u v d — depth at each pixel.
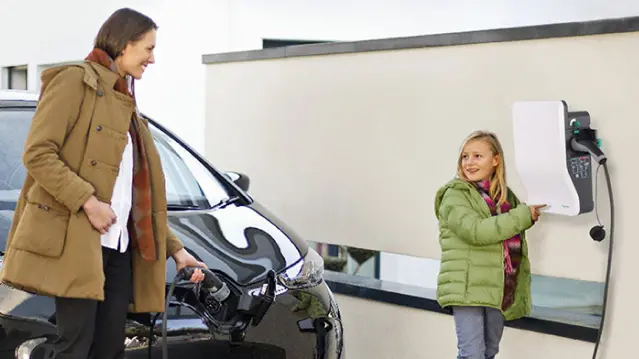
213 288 3.26
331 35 7.97
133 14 3.02
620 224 4.04
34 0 10.00
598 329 4.10
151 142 3.19
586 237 4.16
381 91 5.03
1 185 3.70
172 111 7.88
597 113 4.10
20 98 4.04
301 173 5.51
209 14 7.74
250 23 7.93
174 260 3.36
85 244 2.88
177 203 4.09
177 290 3.27
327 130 5.34
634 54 3.98
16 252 2.89
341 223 5.29
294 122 5.54
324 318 3.65
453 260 3.96
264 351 3.42
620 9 6.45
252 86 5.81
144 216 3.08
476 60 4.57
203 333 3.25
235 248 3.71
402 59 4.91
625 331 4.05
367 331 5.06
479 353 3.96
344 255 5.36
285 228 4.09
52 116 2.86
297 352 3.53
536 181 3.88
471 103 4.61
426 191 4.85
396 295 4.88
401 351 4.91
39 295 3.12
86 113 2.93
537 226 4.31
